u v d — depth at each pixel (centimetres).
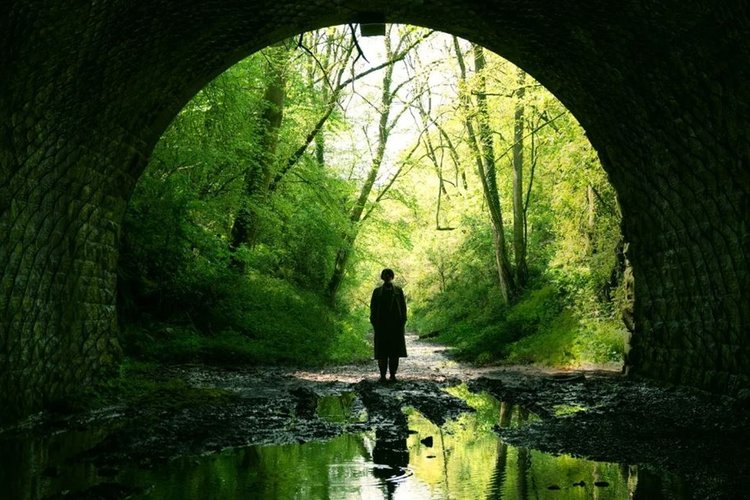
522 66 1048
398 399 880
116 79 755
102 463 489
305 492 409
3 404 642
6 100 605
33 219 695
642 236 1027
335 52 2142
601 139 1034
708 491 412
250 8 844
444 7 929
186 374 1109
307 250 2423
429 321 3797
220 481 436
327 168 2325
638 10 717
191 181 1573
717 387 812
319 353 1614
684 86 768
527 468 476
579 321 1536
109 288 891
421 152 2708
